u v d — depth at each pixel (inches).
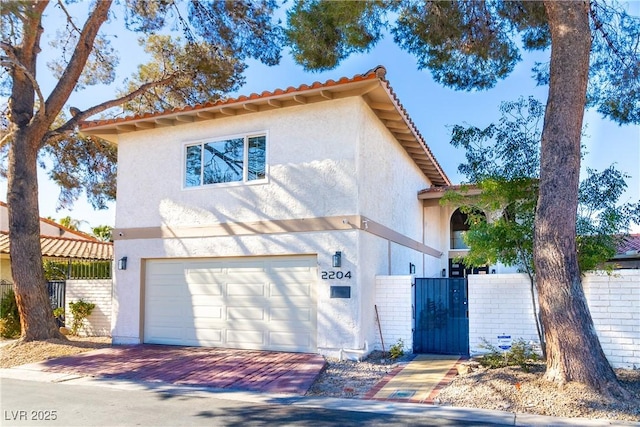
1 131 713.6
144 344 579.5
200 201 568.1
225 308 551.8
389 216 604.7
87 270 852.6
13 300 676.1
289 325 520.7
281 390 380.5
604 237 425.1
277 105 528.1
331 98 511.2
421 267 751.1
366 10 524.1
